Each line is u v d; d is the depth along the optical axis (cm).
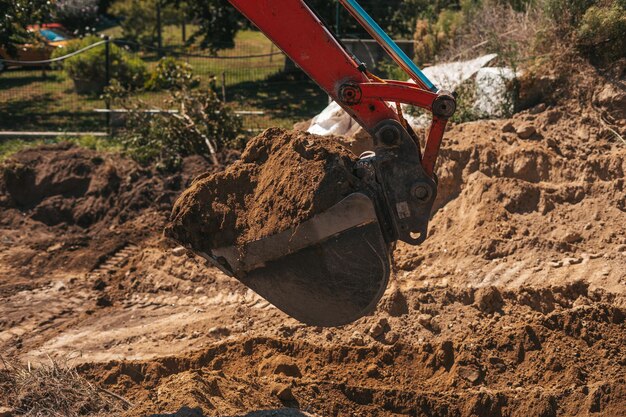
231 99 2023
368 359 812
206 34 2358
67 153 1374
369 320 863
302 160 612
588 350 788
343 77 620
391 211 610
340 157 607
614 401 716
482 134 1120
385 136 606
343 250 602
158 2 2995
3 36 1962
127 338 910
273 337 854
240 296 981
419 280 933
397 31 2122
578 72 1201
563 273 897
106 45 1848
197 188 633
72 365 829
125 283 1056
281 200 610
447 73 1377
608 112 1127
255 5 614
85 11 3247
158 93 2061
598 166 1023
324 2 2073
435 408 741
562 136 1102
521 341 802
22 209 1319
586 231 952
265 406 708
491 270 920
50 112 1925
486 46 1480
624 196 972
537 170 1046
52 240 1215
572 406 725
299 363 814
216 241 625
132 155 1390
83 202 1309
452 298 880
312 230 600
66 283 1080
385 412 741
